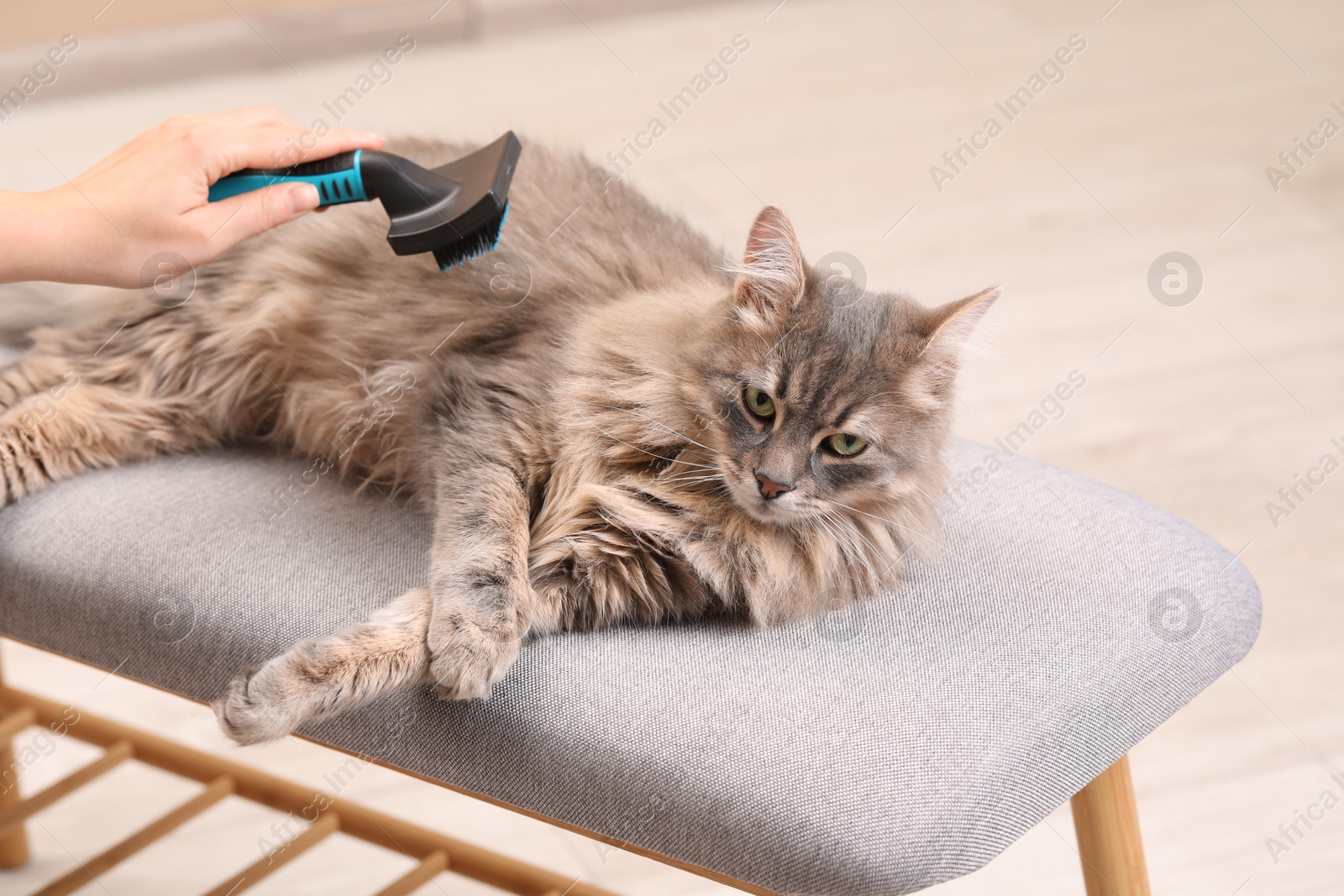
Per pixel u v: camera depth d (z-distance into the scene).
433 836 1.39
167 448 1.32
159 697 1.83
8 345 1.40
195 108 3.31
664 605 1.15
